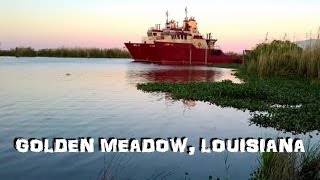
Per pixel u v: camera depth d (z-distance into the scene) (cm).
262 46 4753
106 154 1029
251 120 1526
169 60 7606
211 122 1502
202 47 7938
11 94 2342
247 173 891
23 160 970
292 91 2347
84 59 11156
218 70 5716
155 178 858
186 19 8169
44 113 1652
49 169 905
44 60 9306
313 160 833
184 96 2253
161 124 1445
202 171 906
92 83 3206
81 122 1461
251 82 3008
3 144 1120
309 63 3194
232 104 1928
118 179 848
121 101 2070
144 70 5453
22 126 1380
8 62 7719
